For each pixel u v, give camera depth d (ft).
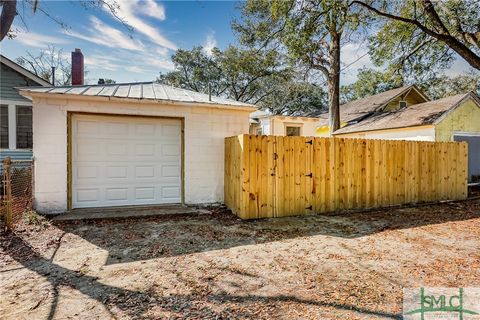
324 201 20.92
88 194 20.84
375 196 22.77
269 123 50.75
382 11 32.32
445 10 32.81
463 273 10.52
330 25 30.60
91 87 22.81
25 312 7.88
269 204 19.25
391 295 8.86
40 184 19.19
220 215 19.88
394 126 36.01
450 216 20.04
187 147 22.67
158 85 28.37
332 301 8.49
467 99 32.89
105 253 12.53
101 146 21.08
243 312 7.89
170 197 22.93
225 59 75.15
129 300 8.56
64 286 9.45
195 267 11.07
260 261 11.69
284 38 32.22
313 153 20.61
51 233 15.29
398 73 40.06
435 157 25.57
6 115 30.42
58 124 19.56
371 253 12.64
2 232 15.01
